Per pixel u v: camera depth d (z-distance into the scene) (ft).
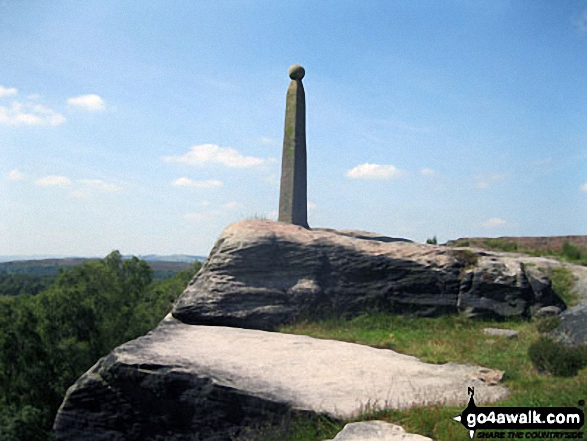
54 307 104.06
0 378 96.84
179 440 34.17
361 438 22.75
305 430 27.12
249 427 30.68
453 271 55.52
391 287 55.93
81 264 126.00
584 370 31.58
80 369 101.04
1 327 100.83
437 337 47.26
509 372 34.37
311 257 57.98
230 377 34.19
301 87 70.54
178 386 34.81
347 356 40.42
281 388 32.17
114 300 119.75
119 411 36.73
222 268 56.85
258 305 54.03
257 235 58.95
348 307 55.47
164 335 47.44
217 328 51.72
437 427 23.15
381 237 73.31
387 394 30.66
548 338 38.37
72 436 37.78
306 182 70.49
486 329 48.98
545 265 58.13
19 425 88.22
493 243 81.35
